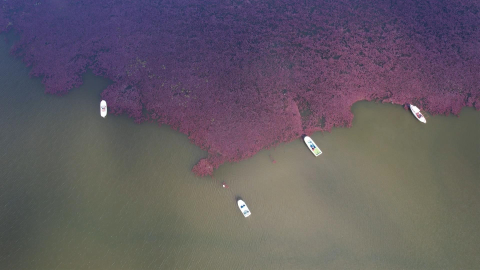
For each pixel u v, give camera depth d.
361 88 61.97
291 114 58.66
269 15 80.06
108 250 45.50
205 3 85.69
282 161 53.03
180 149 55.62
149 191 50.97
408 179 50.31
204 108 60.69
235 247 45.28
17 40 79.75
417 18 75.12
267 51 70.88
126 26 80.31
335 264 43.44
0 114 63.81
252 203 49.00
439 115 57.56
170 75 67.50
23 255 45.62
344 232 45.81
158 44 74.69
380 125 56.91
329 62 67.12
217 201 49.53
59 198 51.12
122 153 56.03
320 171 51.91
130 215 48.62
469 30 70.81
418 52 67.44
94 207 49.78
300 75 65.25
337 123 57.38
